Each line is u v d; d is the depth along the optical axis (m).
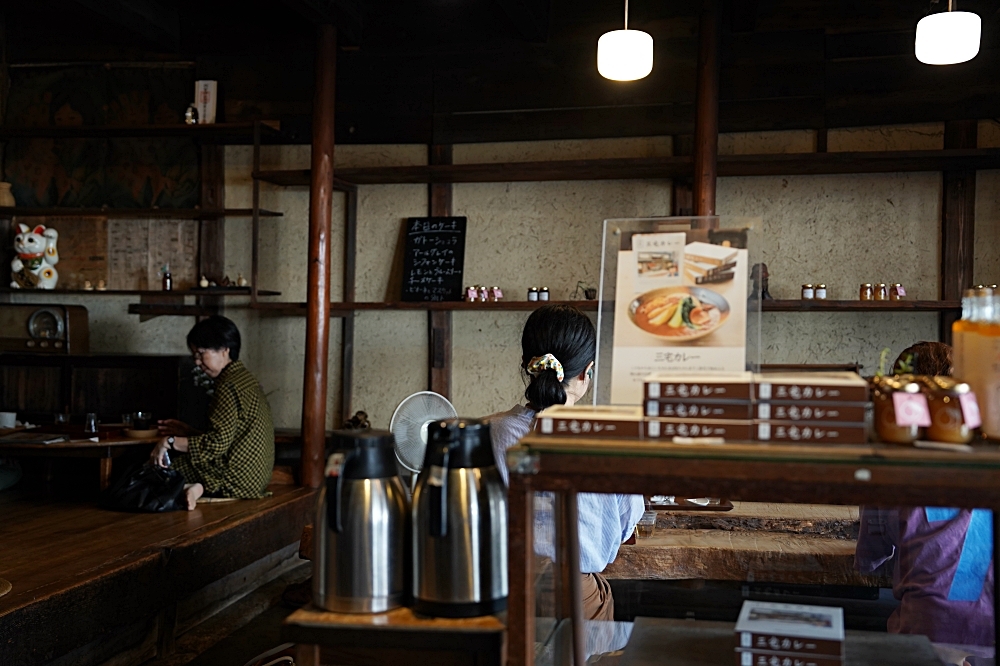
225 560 3.83
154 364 5.10
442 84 5.05
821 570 2.24
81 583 2.94
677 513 2.71
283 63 5.24
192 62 5.37
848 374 1.25
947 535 1.80
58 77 5.48
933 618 1.78
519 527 1.22
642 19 4.84
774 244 4.73
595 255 4.92
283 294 5.27
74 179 5.46
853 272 4.66
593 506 1.83
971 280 4.52
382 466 1.37
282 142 5.26
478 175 4.82
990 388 1.21
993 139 4.50
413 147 5.12
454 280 4.96
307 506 4.62
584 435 1.24
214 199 5.31
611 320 1.43
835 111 4.62
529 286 5.00
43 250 5.36
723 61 4.72
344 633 1.30
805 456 1.12
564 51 4.92
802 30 4.64
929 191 4.59
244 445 4.38
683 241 1.41
